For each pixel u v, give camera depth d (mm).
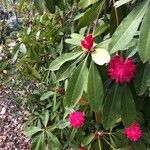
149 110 656
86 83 496
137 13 460
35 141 805
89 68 493
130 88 533
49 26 942
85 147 712
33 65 992
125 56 518
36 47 950
